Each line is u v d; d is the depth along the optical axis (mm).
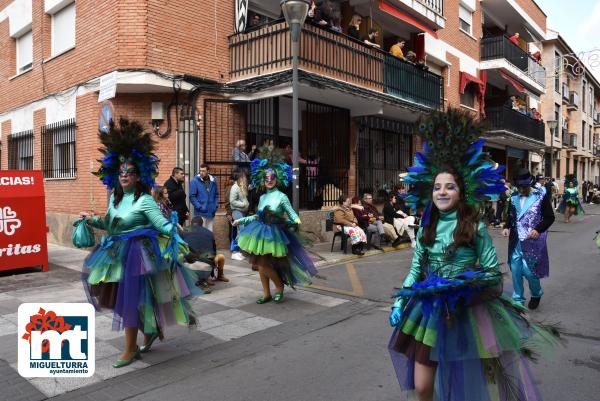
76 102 11234
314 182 12438
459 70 19391
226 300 6555
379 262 9617
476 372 2602
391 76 13859
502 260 9680
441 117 2975
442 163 2916
